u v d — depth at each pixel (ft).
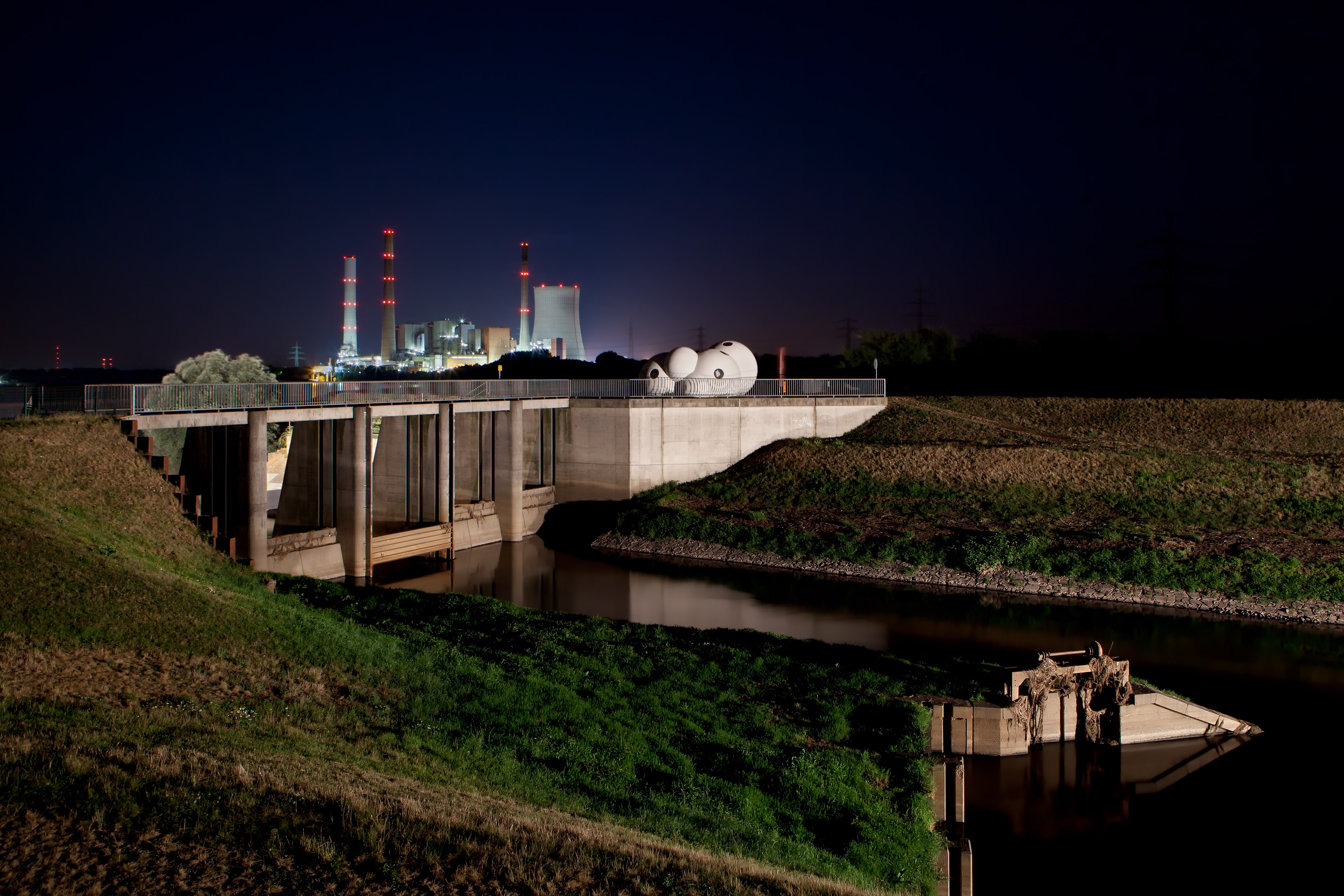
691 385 238.27
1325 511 176.14
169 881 40.81
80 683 65.36
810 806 70.38
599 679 92.53
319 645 86.53
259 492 142.10
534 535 210.18
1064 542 168.96
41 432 120.88
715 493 210.18
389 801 51.83
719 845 58.70
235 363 214.90
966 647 128.47
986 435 228.22
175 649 77.46
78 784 47.57
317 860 44.01
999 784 85.71
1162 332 334.44
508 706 80.07
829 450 219.00
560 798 62.23
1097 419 248.11
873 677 97.55
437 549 179.01
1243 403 244.63
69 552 90.63
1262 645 130.11
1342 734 98.53
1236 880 71.15
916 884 62.75
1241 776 88.63
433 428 186.80
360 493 160.15
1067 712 94.02
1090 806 82.23
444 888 43.01
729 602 153.69
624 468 215.10
